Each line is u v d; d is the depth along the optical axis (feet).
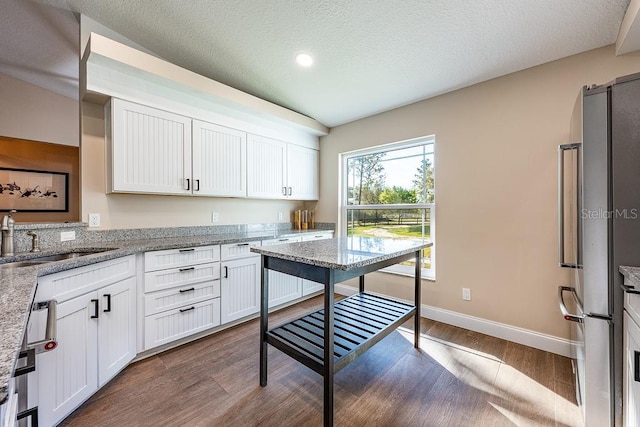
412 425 4.67
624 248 3.83
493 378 5.93
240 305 8.66
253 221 11.31
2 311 2.61
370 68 7.69
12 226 5.56
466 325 8.36
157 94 7.48
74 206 11.11
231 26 6.32
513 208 7.55
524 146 7.38
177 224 9.06
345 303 7.61
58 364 4.50
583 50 6.54
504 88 7.73
